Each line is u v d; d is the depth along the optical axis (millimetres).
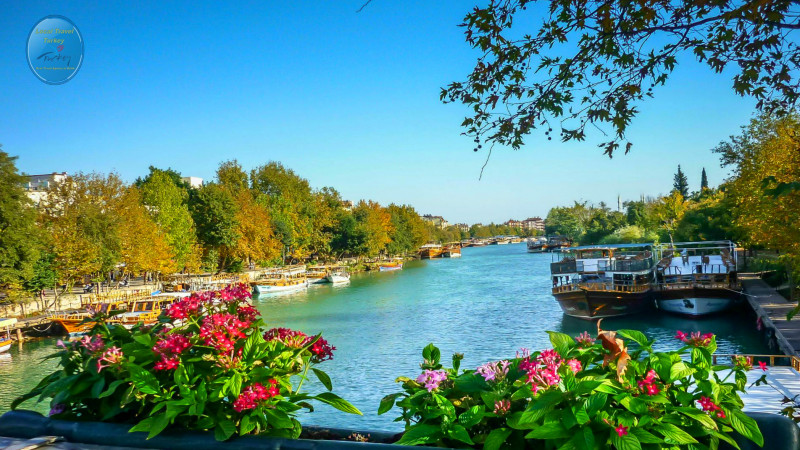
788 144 25219
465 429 3029
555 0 4992
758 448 2723
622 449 2582
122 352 3627
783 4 4449
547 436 2689
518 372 3312
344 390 25484
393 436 3660
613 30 4910
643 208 124250
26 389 28859
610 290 41906
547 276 82375
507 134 5242
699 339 3271
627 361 3027
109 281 68375
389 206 162375
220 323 3529
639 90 5023
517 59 5145
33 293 50406
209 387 3422
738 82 5008
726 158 38031
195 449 3115
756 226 29969
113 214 56875
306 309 57406
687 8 4766
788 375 16922
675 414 2848
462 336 38438
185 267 75812
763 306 35344
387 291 73562
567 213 195125
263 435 3297
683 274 45281
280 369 3609
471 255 184750
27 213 47594
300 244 108062
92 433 3297
